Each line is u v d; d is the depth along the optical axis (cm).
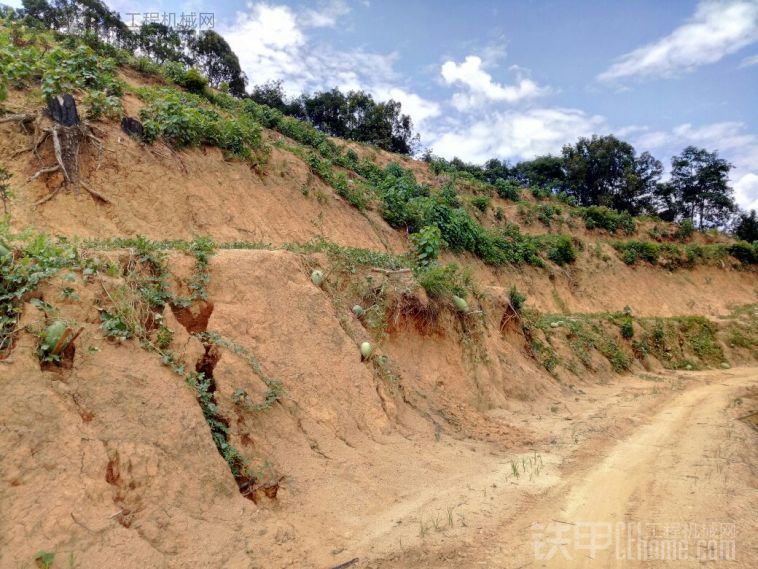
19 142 998
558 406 1340
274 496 551
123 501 429
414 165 3888
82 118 1116
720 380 2023
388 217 2055
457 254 2347
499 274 2552
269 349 709
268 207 1427
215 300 704
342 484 616
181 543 428
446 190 3119
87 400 461
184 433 499
